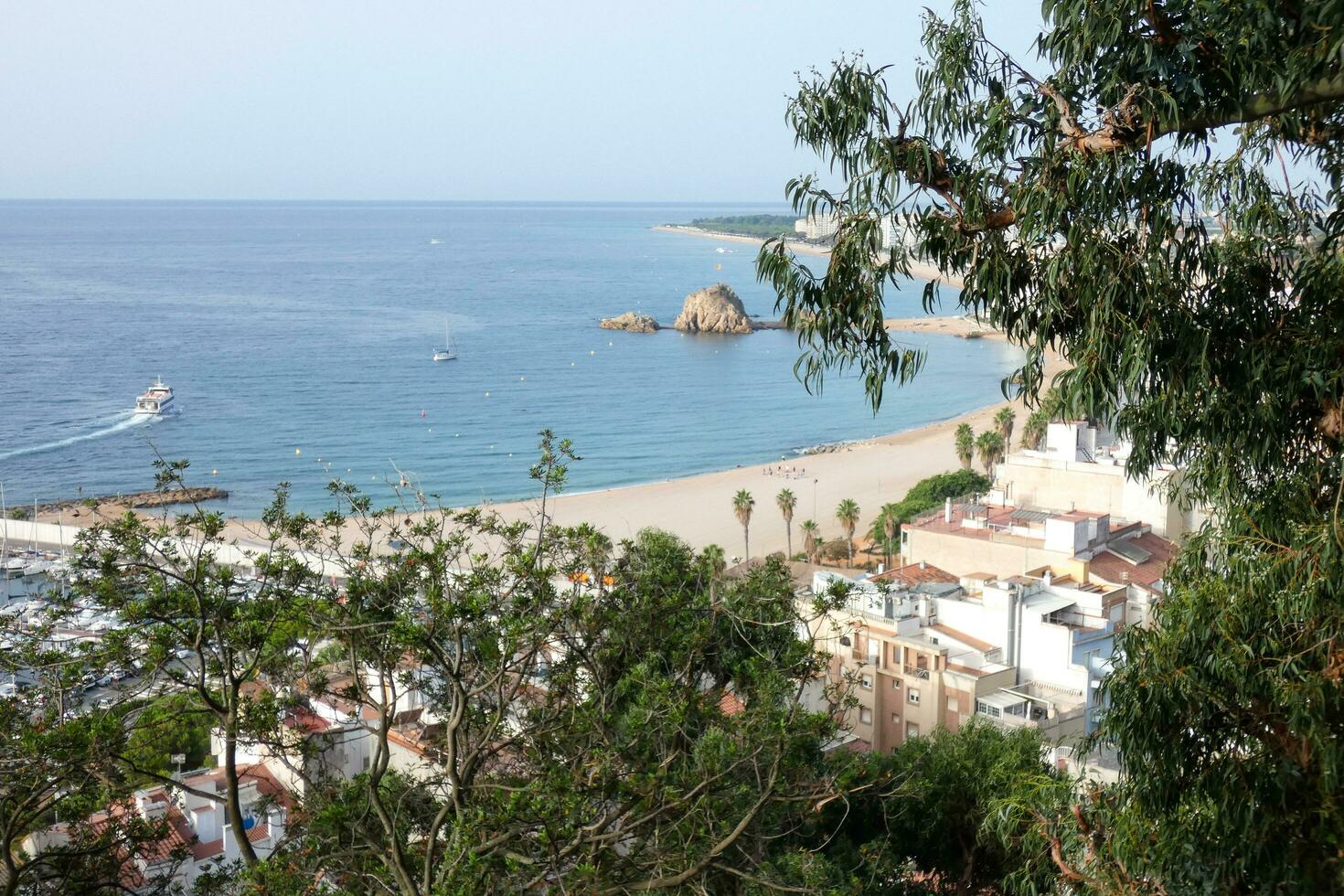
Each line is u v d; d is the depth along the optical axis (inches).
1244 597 717.9
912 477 7052.2
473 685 841.5
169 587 829.2
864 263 678.5
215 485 6761.8
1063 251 635.5
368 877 796.0
